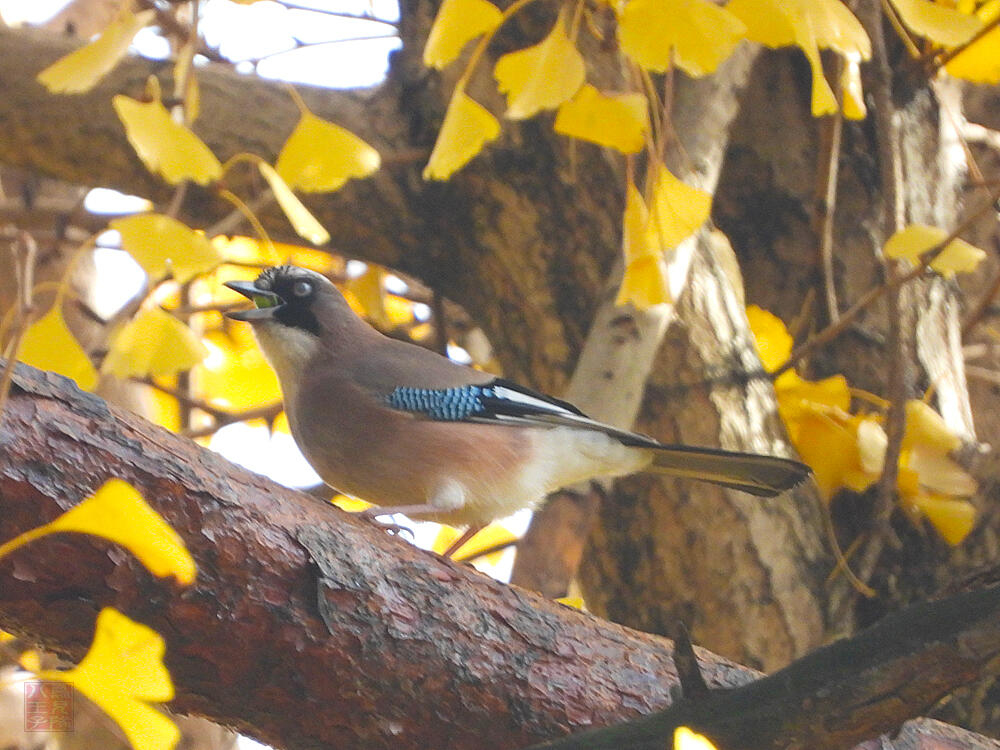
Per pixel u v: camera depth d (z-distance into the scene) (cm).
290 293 920
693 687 534
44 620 534
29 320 468
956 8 873
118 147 949
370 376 861
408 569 583
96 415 537
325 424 867
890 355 852
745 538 855
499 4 937
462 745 581
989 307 1070
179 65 658
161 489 537
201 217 980
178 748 998
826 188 927
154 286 705
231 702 570
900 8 664
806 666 524
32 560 517
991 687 834
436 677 574
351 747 581
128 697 402
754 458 809
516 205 938
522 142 935
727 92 870
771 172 1008
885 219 896
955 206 1046
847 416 893
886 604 888
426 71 966
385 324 1121
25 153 957
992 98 1244
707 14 567
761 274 1002
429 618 577
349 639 562
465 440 836
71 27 1073
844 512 907
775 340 930
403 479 848
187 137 571
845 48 591
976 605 508
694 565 859
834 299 952
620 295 619
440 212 966
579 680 588
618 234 916
